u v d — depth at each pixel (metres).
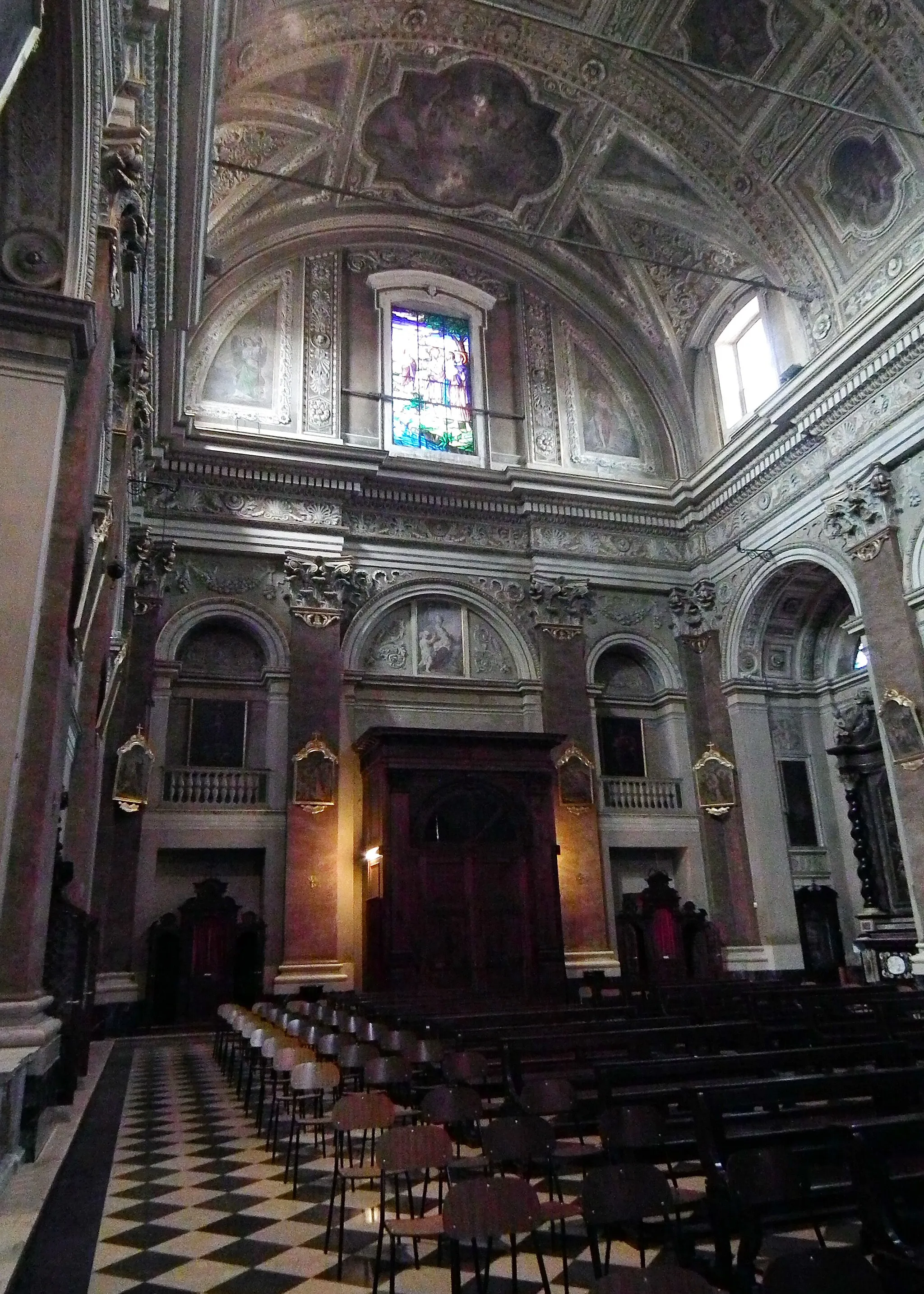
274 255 19.34
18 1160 5.54
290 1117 7.77
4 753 5.71
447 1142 4.09
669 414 21.09
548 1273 4.24
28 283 6.83
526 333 20.95
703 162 17.47
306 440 17.89
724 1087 4.20
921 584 14.59
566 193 19.42
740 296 19.36
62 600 6.36
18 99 6.67
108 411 8.98
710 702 19.44
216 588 17.22
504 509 19.53
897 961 14.27
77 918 8.02
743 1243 3.55
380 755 16.14
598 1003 12.59
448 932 15.62
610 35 16.22
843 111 12.30
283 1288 4.05
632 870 18.98
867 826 17.58
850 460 16.03
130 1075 10.48
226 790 16.42
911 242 15.29
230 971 15.59
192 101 10.61
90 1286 4.04
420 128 18.11
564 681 18.78
